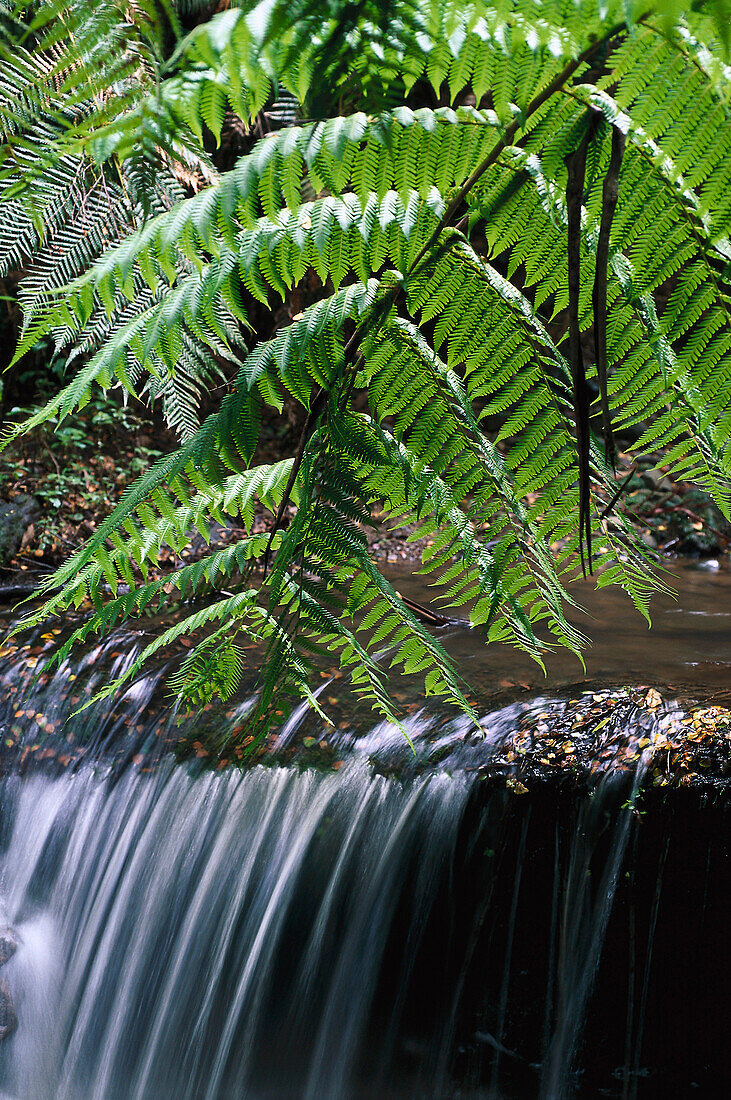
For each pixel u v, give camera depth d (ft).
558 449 3.96
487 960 11.58
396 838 11.70
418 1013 11.99
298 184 2.72
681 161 2.55
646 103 2.47
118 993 12.85
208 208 2.72
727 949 10.46
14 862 14.11
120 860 13.28
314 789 12.29
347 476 3.68
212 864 12.64
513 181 2.97
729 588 19.62
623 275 3.11
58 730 14.64
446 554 4.22
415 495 3.96
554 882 11.08
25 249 4.01
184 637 15.84
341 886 11.98
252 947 12.34
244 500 3.86
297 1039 12.17
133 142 1.97
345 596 4.06
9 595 19.74
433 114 2.72
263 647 15.28
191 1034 12.46
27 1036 12.64
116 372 3.17
